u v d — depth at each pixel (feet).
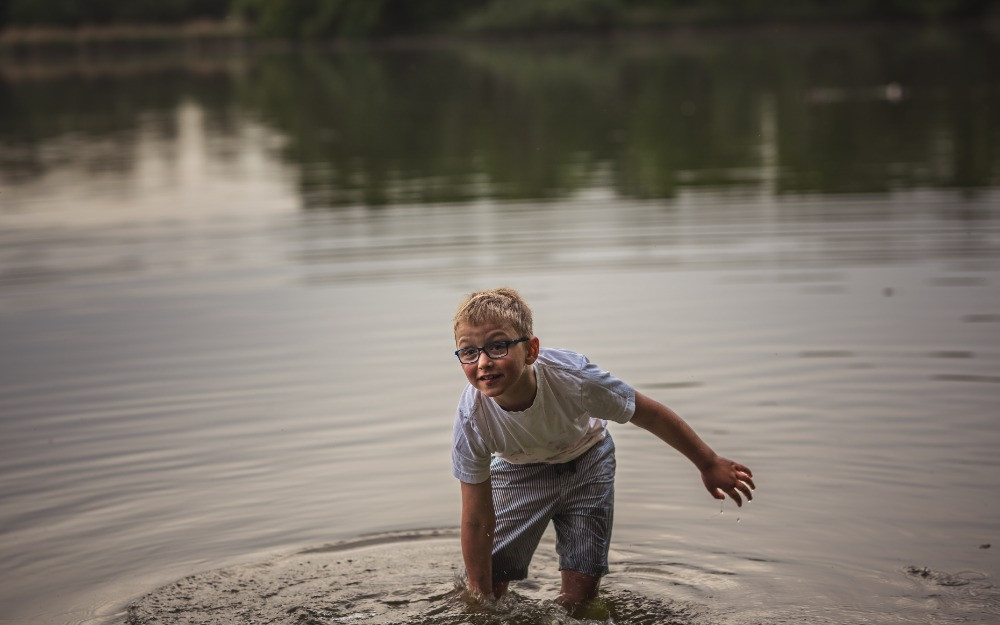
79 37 160.86
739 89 82.58
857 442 17.99
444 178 48.67
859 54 107.55
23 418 20.75
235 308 27.91
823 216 36.01
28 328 26.86
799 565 14.34
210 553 15.21
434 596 14.12
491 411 13.73
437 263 31.76
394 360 23.36
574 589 14.01
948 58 98.58
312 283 30.01
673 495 16.56
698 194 41.50
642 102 77.51
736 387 20.79
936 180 41.68
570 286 28.63
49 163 58.23
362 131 68.23
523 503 14.60
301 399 21.21
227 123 75.56
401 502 16.69
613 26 152.15
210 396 21.59
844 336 23.65
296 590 14.21
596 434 14.67
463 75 104.01
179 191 47.57
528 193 43.62
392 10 160.97
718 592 13.82
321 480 17.48
